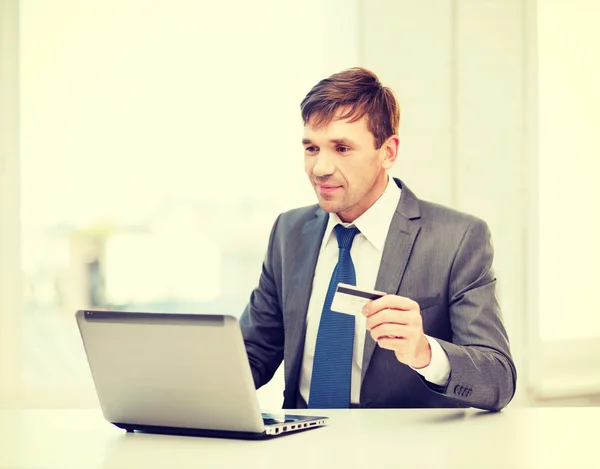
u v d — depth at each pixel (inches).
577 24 125.8
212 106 129.6
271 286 86.0
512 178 125.2
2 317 124.0
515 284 124.8
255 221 129.6
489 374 64.2
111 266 129.3
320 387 75.5
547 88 125.3
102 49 129.0
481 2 125.3
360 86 75.8
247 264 129.6
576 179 125.8
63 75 128.4
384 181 79.3
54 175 128.3
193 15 129.4
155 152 129.7
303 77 128.8
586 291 125.7
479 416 63.2
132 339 54.4
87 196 129.0
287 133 128.9
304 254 82.0
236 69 129.4
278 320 85.6
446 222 78.1
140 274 129.5
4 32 125.2
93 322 55.9
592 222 126.0
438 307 75.5
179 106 129.6
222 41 129.6
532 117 124.7
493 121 125.4
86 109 129.0
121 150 129.3
